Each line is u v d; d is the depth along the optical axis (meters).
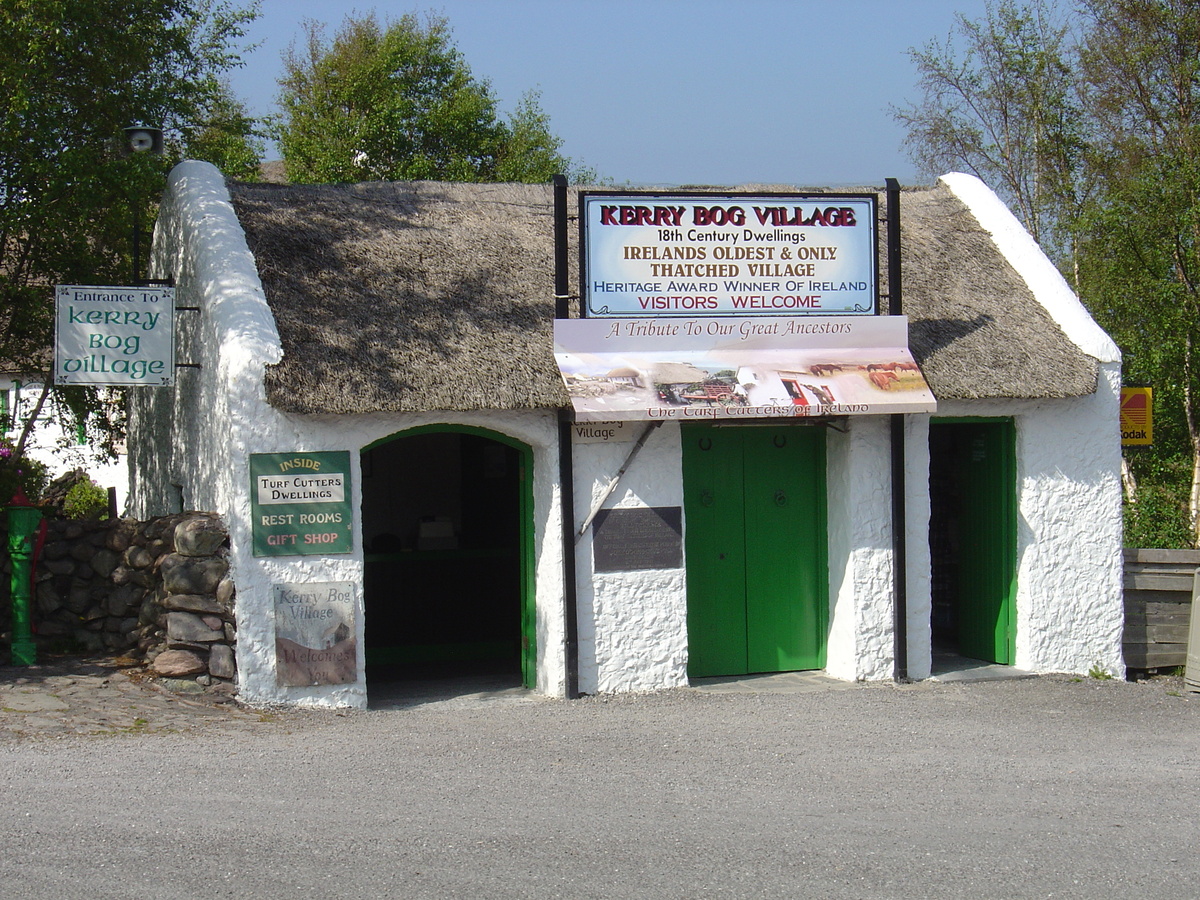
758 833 6.38
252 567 9.34
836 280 10.73
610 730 8.86
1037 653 11.33
